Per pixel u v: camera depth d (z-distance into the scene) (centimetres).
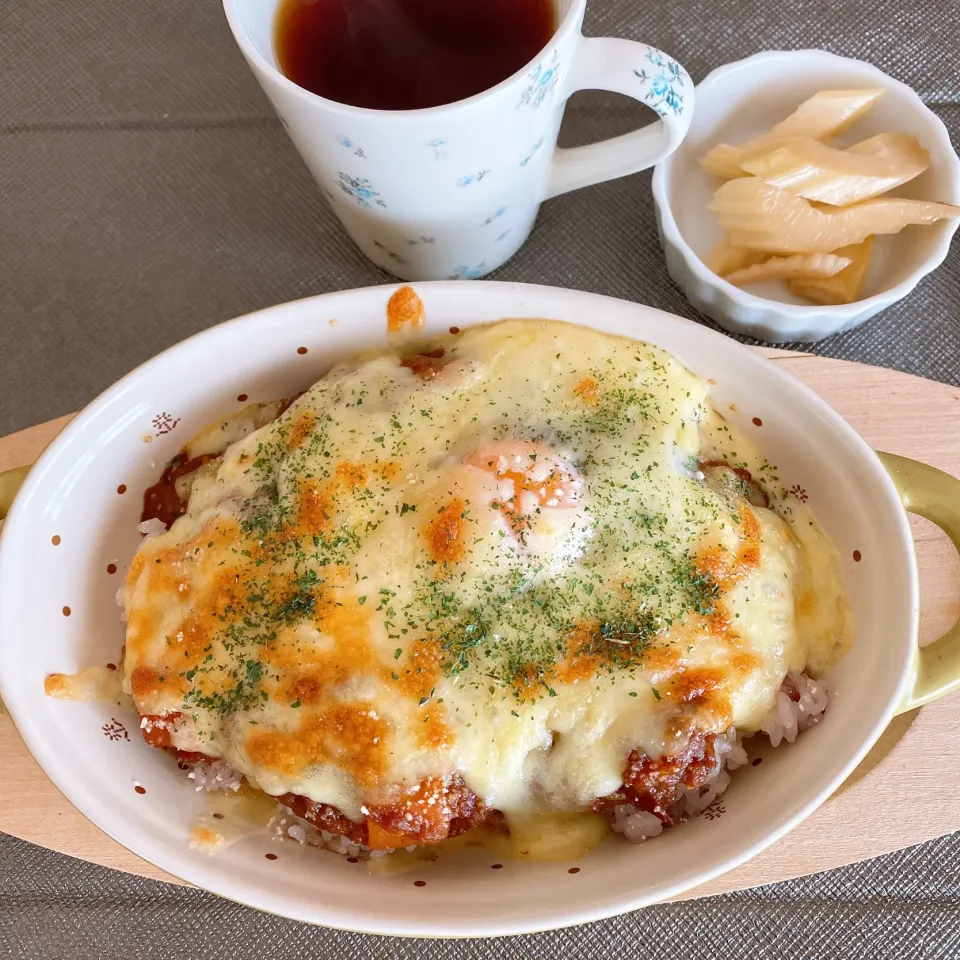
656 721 25
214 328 29
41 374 36
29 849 33
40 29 38
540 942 32
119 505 30
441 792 25
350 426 28
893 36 37
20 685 27
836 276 33
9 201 37
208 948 32
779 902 32
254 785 28
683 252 32
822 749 26
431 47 27
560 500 26
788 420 28
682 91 27
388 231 31
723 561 26
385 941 32
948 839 32
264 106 37
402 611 26
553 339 29
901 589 26
